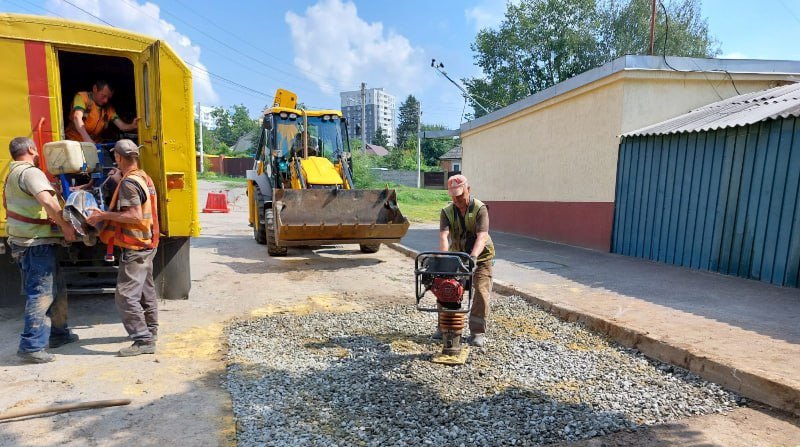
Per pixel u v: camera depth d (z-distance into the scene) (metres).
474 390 3.78
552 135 11.92
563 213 11.53
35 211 4.18
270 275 8.27
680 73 9.44
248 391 3.73
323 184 9.54
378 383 3.89
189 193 5.95
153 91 5.33
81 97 5.82
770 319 5.13
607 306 5.71
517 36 33.72
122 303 4.40
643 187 9.12
